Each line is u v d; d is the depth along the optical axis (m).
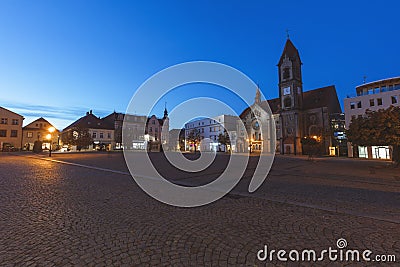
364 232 4.07
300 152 46.59
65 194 7.14
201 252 3.34
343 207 5.71
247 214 5.16
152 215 5.06
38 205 5.84
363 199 6.57
